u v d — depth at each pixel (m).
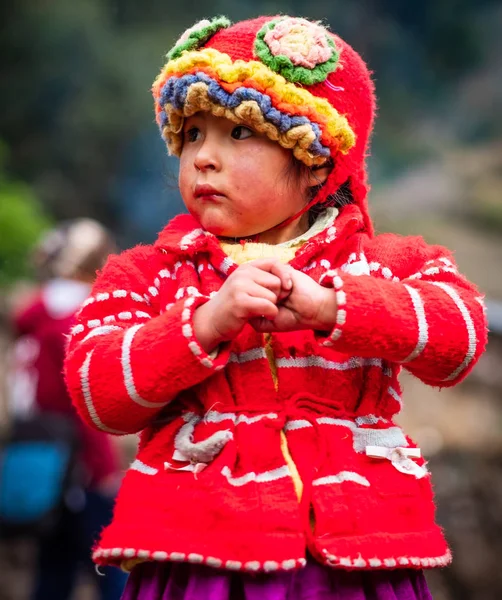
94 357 1.46
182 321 1.41
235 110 1.52
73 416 3.50
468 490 4.77
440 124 20.70
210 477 1.41
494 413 6.21
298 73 1.55
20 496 3.39
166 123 1.67
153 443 1.50
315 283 1.43
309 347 1.52
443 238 14.23
